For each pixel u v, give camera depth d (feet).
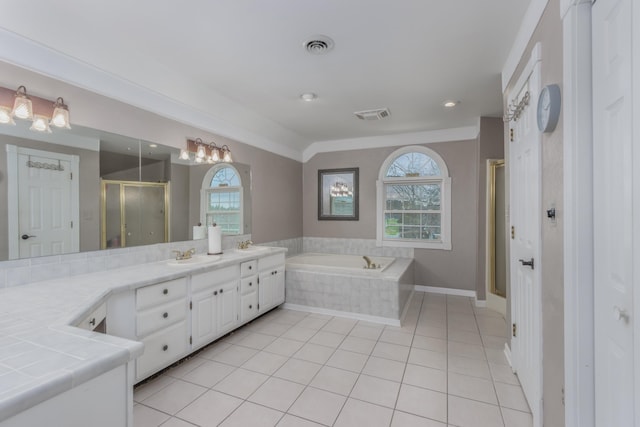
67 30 6.15
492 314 11.84
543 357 5.26
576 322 3.91
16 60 5.83
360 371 7.59
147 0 5.50
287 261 14.02
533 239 5.82
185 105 9.44
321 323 10.90
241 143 12.35
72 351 3.11
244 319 10.02
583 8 3.86
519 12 5.93
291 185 15.99
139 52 7.34
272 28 6.41
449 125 13.69
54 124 6.39
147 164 8.55
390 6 5.74
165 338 7.18
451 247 14.49
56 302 4.94
